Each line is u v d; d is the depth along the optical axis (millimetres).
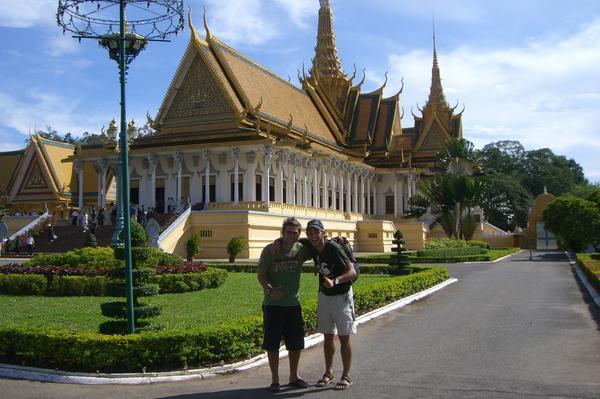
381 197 69375
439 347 10852
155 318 12656
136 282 10672
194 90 46875
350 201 61719
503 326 13094
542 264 34938
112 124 29656
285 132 47469
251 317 10664
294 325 8367
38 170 60875
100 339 8992
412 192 68062
